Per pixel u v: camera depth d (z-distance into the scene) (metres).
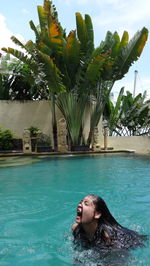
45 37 14.02
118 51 15.17
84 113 17.20
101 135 17.47
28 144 13.69
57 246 2.38
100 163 9.66
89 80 14.45
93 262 1.97
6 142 14.22
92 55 14.30
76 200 4.26
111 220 2.23
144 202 4.09
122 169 8.02
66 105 14.95
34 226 3.00
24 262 2.08
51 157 12.19
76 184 5.63
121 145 16.11
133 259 1.96
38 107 16.88
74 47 13.90
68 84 15.00
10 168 8.51
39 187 5.35
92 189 5.11
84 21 14.77
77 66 14.88
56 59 14.82
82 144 16.20
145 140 14.77
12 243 2.49
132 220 3.19
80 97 15.05
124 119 20.89
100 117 16.75
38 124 16.81
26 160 10.95
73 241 2.31
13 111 16.61
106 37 15.72
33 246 2.40
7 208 3.81
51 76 13.43
